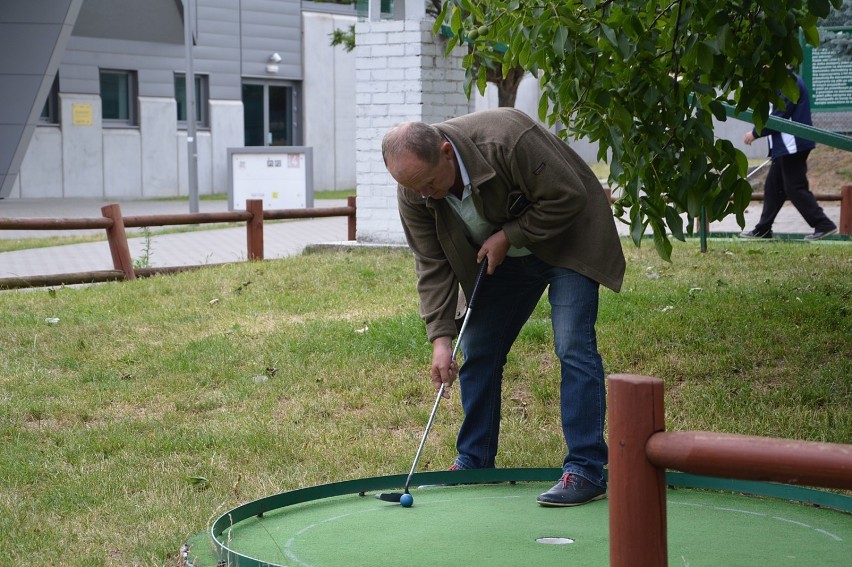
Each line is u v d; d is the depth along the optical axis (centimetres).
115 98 2802
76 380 671
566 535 381
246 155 1964
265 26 2986
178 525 421
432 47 1101
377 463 507
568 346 423
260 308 859
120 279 1061
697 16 502
